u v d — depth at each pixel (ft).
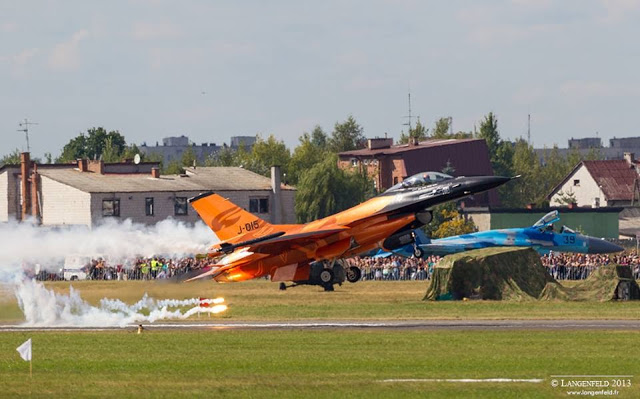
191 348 401.29
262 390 308.60
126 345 415.23
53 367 358.02
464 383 318.65
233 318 526.16
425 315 532.32
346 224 533.96
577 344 400.88
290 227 554.05
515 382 320.70
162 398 298.97
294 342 415.23
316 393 304.30
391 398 297.74
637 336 424.46
